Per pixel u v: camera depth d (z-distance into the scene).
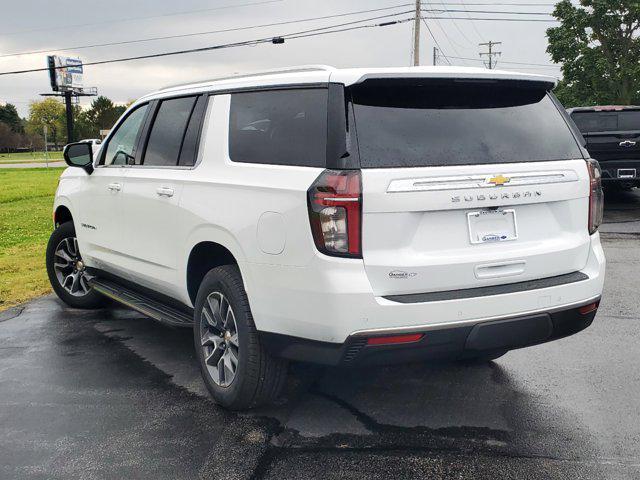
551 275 3.74
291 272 3.43
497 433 3.68
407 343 3.31
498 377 4.54
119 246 5.30
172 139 4.70
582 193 3.81
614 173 13.37
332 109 3.40
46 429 3.86
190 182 4.27
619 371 4.63
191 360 5.08
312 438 3.66
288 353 3.56
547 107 3.89
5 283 8.16
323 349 3.40
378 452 3.48
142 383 4.59
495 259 3.50
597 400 4.13
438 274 3.37
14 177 43.06
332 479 3.21
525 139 3.68
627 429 3.71
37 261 9.88
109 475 3.31
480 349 3.46
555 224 3.76
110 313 6.54
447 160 3.41
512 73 3.63
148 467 3.38
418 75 3.43
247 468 3.34
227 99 4.25
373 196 3.24
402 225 3.31
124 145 5.36
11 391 4.48
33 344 5.55
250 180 3.76
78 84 99.38
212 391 4.12
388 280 3.29
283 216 3.47
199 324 4.21
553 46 46.34
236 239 3.76
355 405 4.10
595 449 3.48
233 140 4.07
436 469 3.29
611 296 6.80
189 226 4.23
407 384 4.43
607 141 13.21
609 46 45.94
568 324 3.73
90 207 5.76
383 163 3.30
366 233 3.26
